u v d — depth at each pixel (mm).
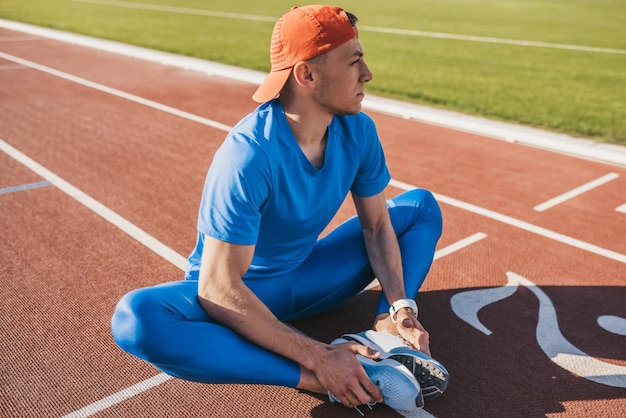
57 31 15125
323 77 2309
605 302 3609
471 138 7051
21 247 4168
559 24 19281
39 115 7648
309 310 3033
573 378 2920
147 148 6445
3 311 3383
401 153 6445
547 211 5004
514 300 3619
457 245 4359
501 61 12484
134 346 2266
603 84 10414
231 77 10258
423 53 13227
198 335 2316
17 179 5457
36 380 2824
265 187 2334
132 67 11047
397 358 2557
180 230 4496
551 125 7570
